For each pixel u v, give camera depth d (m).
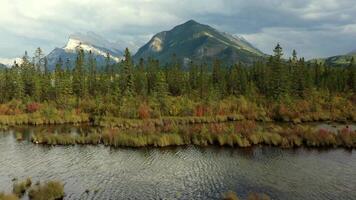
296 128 65.19
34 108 104.38
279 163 47.09
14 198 31.12
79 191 36.50
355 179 39.84
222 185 38.16
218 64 151.00
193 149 56.19
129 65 134.12
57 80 125.75
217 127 65.75
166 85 116.50
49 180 40.12
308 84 119.62
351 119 91.31
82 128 81.75
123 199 34.16
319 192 35.53
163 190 36.81
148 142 59.56
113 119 89.75
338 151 53.41
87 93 124.62
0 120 90.56
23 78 132.00
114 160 49.97
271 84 120.75
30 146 60.22
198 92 124.19
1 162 48.94
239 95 121.69
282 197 34.12
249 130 62.59
